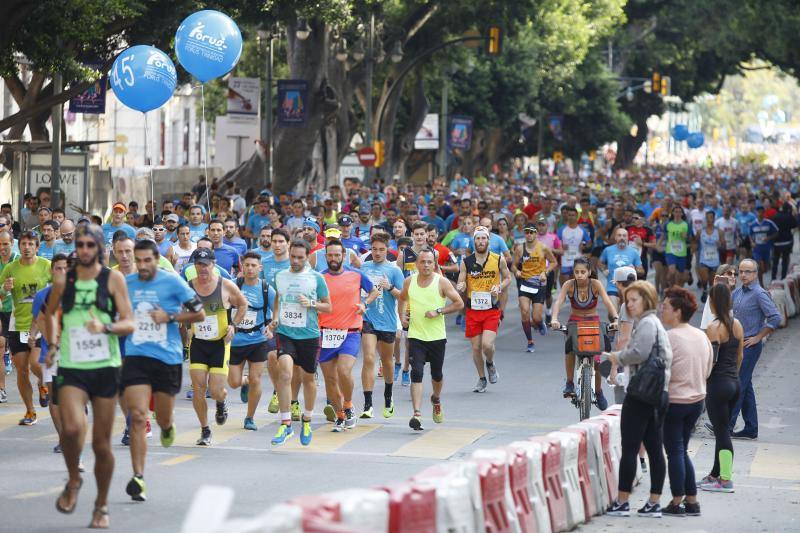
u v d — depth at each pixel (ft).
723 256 265.54
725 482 107.45
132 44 236.02
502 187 474.49
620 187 598.75
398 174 634.02
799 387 172.04
